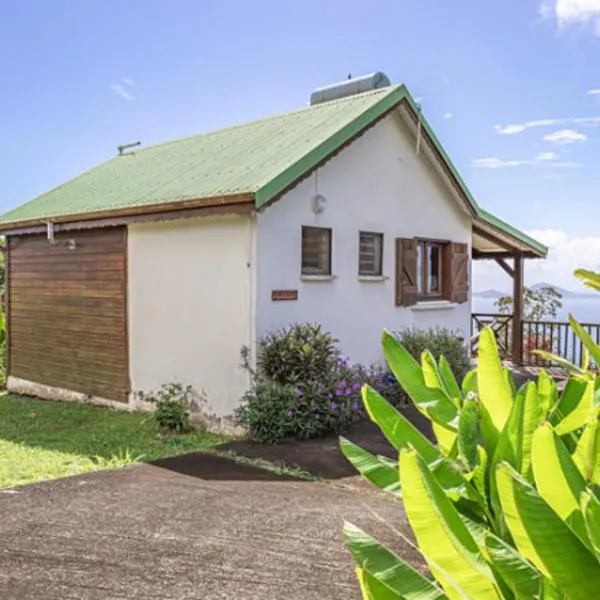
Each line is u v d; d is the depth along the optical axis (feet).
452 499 4.99
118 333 27.71
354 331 26.81
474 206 32.81
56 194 33.50
